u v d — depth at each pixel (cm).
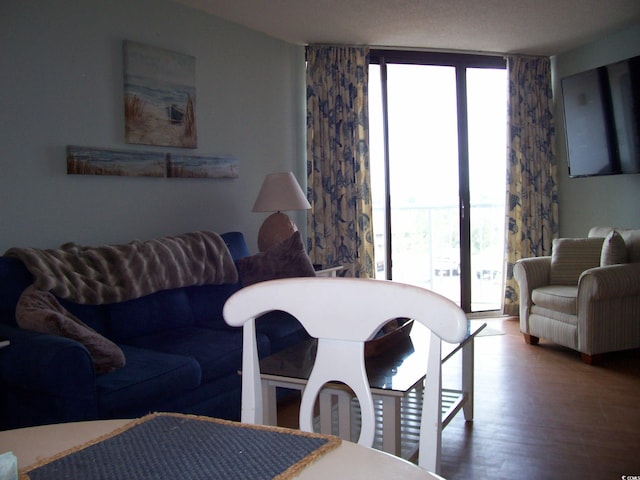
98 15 344
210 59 420
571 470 240
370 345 225
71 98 331
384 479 77
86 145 339
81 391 210
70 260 285
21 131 308
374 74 531
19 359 213
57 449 91
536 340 455
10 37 302
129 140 360
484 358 418
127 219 365
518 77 556
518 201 559
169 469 81
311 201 496
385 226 538
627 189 504
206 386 271
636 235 431
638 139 456
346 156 502
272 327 326
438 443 99
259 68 463
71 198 333
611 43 506
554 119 577
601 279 383
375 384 193
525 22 458
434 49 531
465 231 560
